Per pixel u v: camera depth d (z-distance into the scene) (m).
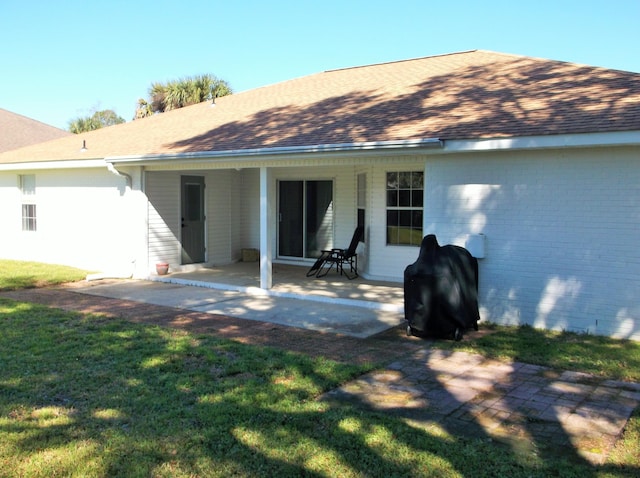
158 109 31.44
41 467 3.34
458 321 6.57
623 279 6.67
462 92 9.61
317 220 13.45
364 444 3.70
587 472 3.34
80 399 4.47
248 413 4.18
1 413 4.16
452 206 7.82
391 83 12.09
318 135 9.09
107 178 12.55
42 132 25.61
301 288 10.25
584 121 6.61
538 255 7.23
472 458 3.51
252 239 14.79
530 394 4.76
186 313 8.20
